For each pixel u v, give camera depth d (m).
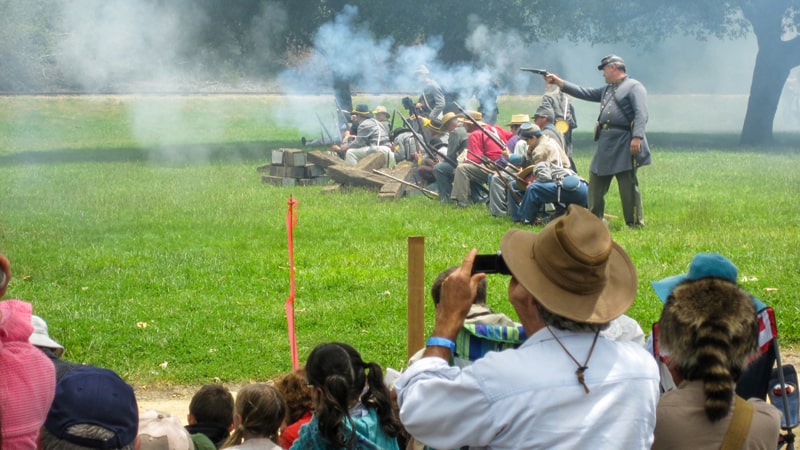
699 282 3.16
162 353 7.61
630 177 12.17
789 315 7.94
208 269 10.16
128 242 11.73
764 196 14.78
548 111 14.65
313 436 3.89
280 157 17.70
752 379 4.16
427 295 8.89
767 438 3.03
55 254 11.00
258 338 7.91
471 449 2.91
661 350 3.36
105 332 8.02
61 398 3.06
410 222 12.89
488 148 14.65
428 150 16.44
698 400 3.03
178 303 8.88
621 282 3.00
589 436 2.75
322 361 3.91
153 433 3.89
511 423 2.78
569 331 2.88
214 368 7.30
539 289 2.86
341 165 17.16
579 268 2.82
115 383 3.14
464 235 11.81
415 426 2.85
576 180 12.31
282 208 14.36
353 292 9.19
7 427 2.86
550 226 2.90
